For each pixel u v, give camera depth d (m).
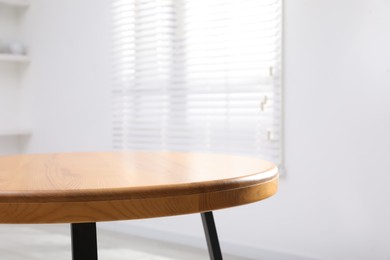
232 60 2.88
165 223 3.22
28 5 4.00
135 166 1.33
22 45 4.02
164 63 3.21
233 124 2.88
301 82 2.60
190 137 3.09
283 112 2.67
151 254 2.85
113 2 3.43
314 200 2.58
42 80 3.95
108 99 3.50
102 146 3.56
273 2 2.67
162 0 3.17
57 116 3.86
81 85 3.67
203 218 1.81
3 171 1.25
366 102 2.40
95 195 0.90
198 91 3.02
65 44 3.76
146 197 0.92
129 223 3.40
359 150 2.42
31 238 3.20
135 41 3.30
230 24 2.86
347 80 2.45
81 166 1.35
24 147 4.14
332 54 2.49
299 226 2.63
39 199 0.89
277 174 1.23
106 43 3.49
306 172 2.60
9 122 4.12
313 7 2.54
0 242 3.10
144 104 3.35
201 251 2.93
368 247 2.41
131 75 3.33
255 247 2.80
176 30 3.11
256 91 2.78
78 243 1.11
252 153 2.79
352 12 2.42
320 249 2.57
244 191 1.05
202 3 2.99
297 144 2.63
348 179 2.46
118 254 2.85
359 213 2.43
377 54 2.36
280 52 2.65
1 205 0.90
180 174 1.12
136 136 3.36
